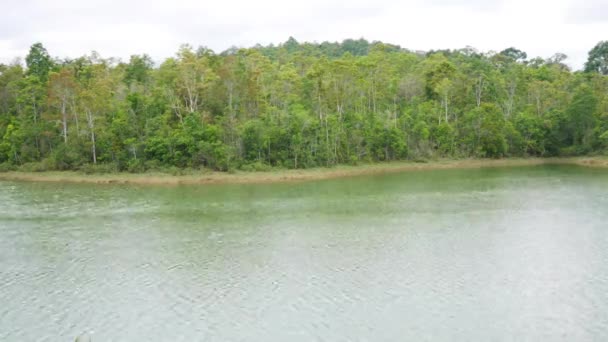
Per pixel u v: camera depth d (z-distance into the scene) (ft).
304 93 349.82
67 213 181.88
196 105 314.96
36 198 213.87
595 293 100.48
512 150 359.87
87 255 129.59
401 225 157.89
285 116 304.50
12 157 295.48
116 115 297.12
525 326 87.30
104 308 96.17
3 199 211.41
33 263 123.34
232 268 117.80
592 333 84.74
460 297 99.30
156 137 278.05
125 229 157.07
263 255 127.65
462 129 355.36
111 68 404.36
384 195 216.54
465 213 174.91
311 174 281.13
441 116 368.27
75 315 93.30
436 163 332.19
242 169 280.92
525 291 101.91
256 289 104.53
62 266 120.78
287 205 195.31
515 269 114.52
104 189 239.09
